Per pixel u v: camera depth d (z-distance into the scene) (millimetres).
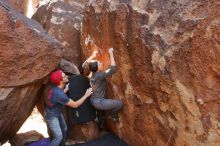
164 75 4539
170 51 4430
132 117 5398
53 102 5340
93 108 5961
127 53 5133
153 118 4969
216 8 3953
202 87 4117
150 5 4785
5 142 6160
